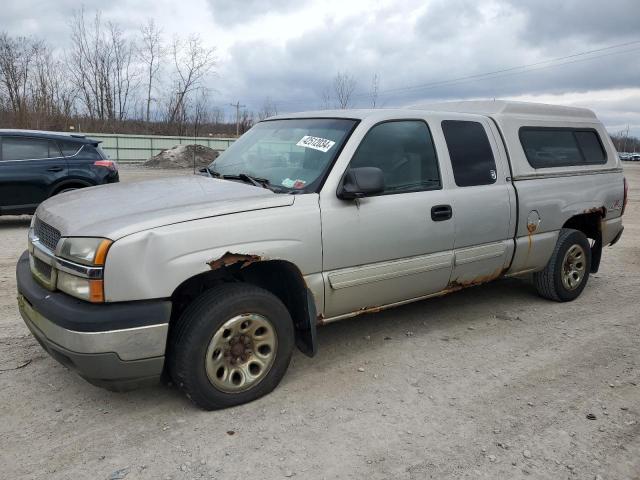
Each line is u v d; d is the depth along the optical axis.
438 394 3.62
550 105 5.52
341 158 3.76
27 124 41.38
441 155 4.33
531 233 4.99
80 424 3.17
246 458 2.89
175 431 3.12
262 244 3.32
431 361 4.13
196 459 2.87
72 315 2.90
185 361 3.16
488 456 2.94
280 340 3.51
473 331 4.75
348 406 3.44
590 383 3.81
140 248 2.95
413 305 5.42
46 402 3.40
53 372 3.79
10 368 3.83
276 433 3.12
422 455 2.94
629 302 5.68
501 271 4.85
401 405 3.47
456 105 5.40
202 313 3.17
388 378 3.83
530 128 5.11
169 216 3.10
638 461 2.93
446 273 4.37
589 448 3.04
